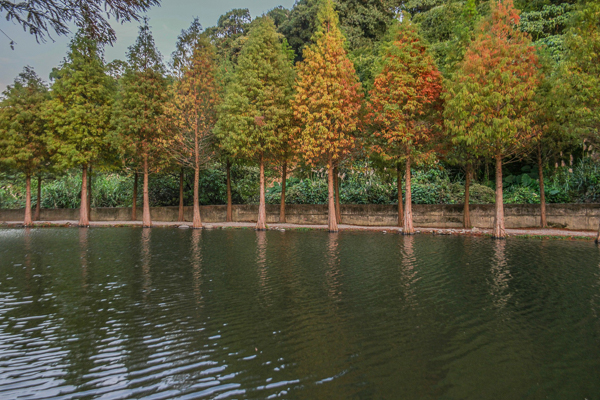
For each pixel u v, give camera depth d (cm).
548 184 2686
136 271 1217
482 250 1577
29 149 2894
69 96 2761
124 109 2691
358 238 2039
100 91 2814
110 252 1598
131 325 752
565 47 1827
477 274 1135
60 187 3884
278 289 993
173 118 2631
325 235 2208
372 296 926
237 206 3097
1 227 3075
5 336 702
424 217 2561
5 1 664
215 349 643
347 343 662
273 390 516
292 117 2494
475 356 611
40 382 541
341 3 4022
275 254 1505
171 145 2714
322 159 2462
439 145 2203
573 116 1688
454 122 1964
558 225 2266
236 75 2533
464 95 1864
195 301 898
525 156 2244
